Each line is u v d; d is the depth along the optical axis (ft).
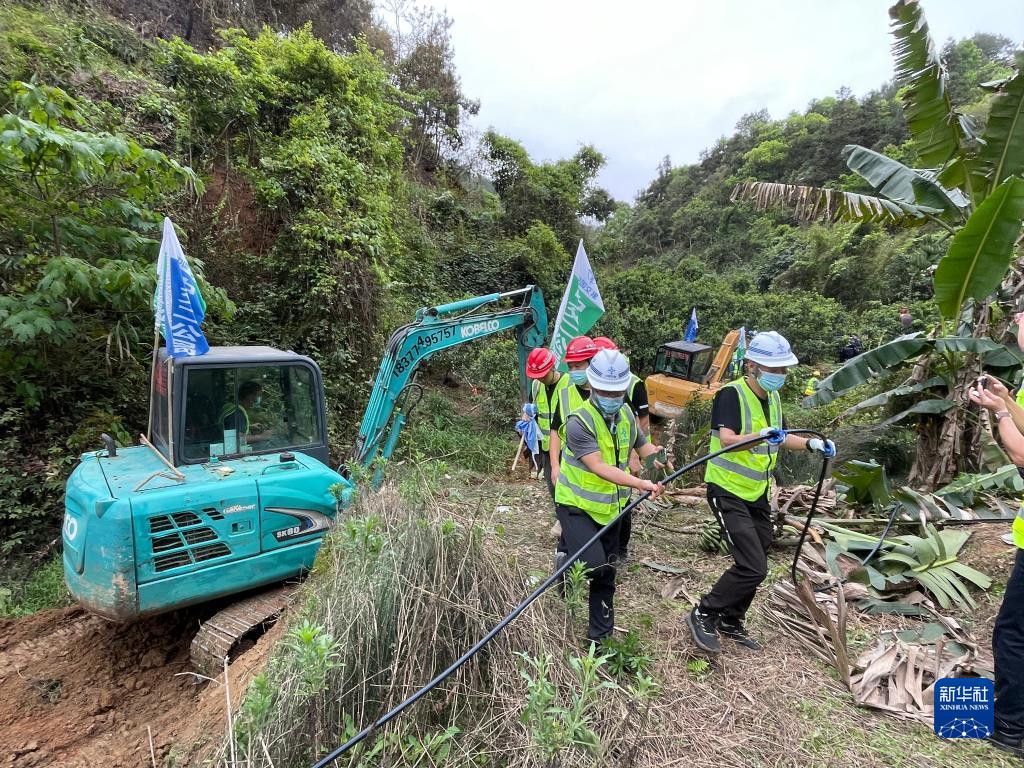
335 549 8.46
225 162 25.45
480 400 30.89
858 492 13.35
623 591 11.23
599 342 11.03
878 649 8.94
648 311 52.75
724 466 8.76
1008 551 11.48
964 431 15.80
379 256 26.89
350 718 5.94
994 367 15.29
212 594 9.73
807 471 19.29
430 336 16.20
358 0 47.96
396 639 6.88
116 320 16.76
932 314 47.78
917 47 14.02
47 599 12.48
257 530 10.12
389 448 15.90
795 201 18.54
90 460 10.72
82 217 15.87
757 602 10.78
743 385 8.80
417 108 51.62
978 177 15.06
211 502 9.54
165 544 9.13
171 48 24.00
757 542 8.52
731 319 59.11
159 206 21.54
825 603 10.52
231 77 25.22
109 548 8.61
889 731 7.52
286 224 24.09
